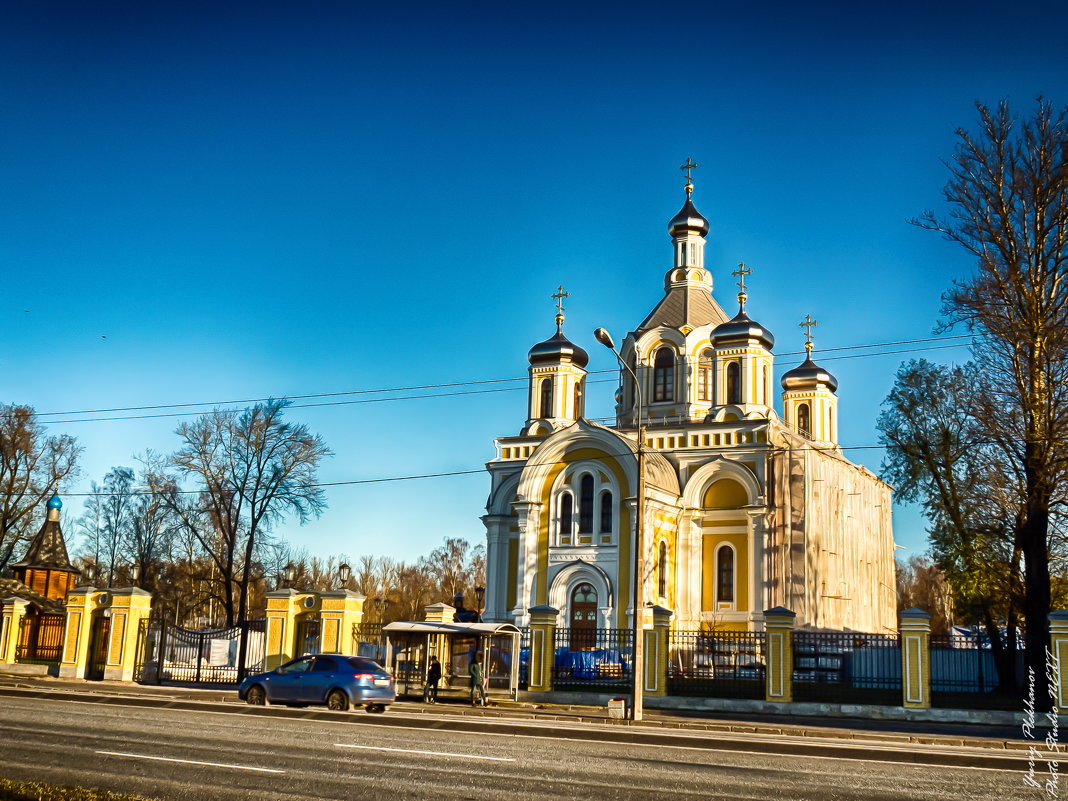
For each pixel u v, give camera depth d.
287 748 18.45
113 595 40.84
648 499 51.84
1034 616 31.89
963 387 41.94
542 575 53.78
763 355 59.69
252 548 59.59
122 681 39.56
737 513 54.44
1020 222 33.41
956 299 34.25
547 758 18.09
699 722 27.50
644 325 63.66
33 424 66.12
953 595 44.78
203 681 39.69
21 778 14.80
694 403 60.31
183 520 65.12
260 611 82.88
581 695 33.72
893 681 34.06
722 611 53.66
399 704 31.20
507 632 34.03
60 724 21.67
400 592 109.56
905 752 20.36
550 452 55.00
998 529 39.06
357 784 14.84
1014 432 34.56
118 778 15.02
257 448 58.28
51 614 44.78
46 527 63.53
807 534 54.47
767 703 31.55
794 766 17.91
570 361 63.59
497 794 14.23
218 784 14.66
